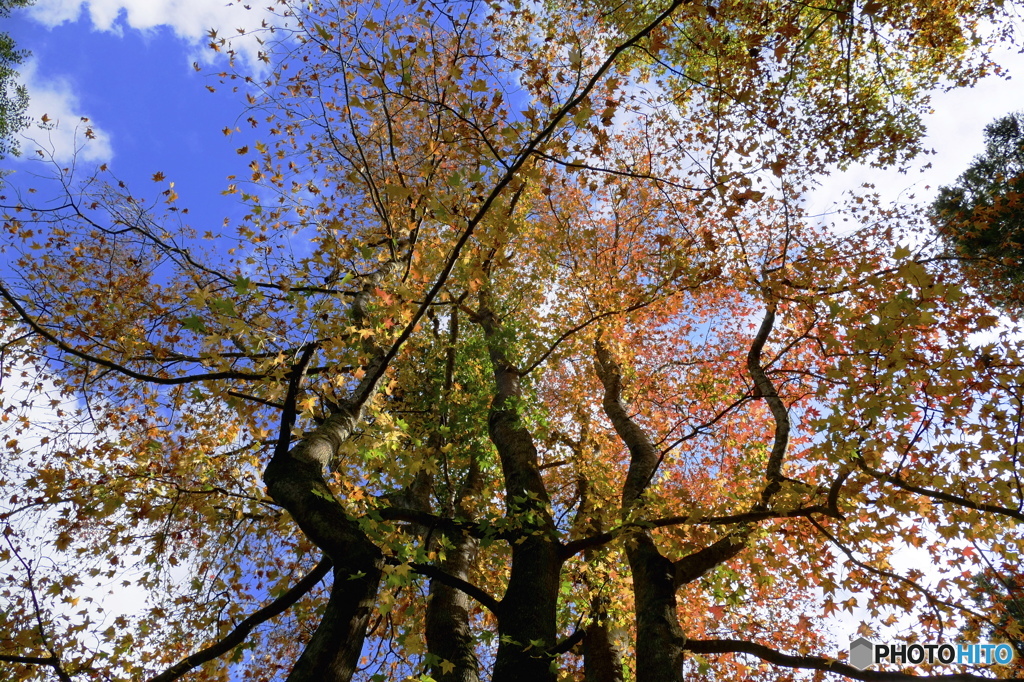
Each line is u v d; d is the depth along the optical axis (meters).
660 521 5.41
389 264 6.48
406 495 7.86
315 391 5.42
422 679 3.93
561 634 8.50
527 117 3.80
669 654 5.02
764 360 9.74
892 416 5.04
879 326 4.59
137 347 5.80
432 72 4.52
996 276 11.45
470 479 9.34
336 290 5.70
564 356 9.55
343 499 5.46
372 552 4.04
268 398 4.81
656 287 8.94
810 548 6.31
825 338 5.48
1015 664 6.24
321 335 5.00
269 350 4.95
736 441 10.71
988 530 6.00
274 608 4.68
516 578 5.32
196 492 6.27
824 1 6.68
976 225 10.99
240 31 5.70
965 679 4.64
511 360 9.09
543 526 5.66
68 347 4.75
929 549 7.21
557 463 9.56
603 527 6.70
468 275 4.59
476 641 6.34
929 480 5.73
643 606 5.53
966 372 4.94
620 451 11.66
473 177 3.92
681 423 10.89
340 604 4.11
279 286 6.02
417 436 9.05
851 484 5.70
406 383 9.60
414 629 6.62
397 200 4.63
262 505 6.63
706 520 5.43
